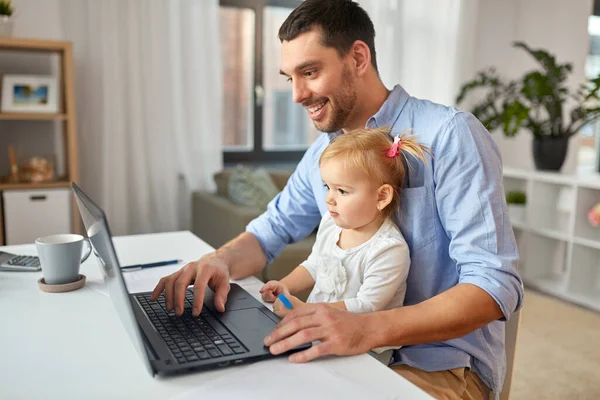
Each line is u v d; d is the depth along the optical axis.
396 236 1.16
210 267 1.13
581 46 4.00
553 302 3.18
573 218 3.18
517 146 4.39
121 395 0.75
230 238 2.76
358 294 1.12
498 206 1.10
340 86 1.20
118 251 1.51
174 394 0.75
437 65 3.99
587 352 2.51
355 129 1.31
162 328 0.95
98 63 3.07
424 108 1.23
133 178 3.24
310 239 2.85
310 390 0.77
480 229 1.08
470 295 1.00
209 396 0.75
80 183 3.16
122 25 3.09
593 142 4.43
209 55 3.31
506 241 1.08
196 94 3.31
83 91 3.08
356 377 0.81
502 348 1.21
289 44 1.18
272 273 2.57
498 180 1.12
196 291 1.06
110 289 1.00
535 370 2.33
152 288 1.20
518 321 1.27
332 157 1.14
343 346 0.87
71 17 3.01
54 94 2.89
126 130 3.20
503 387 1.27
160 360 0.82
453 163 1.13
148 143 3.25
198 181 3.40
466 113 1.17
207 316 1.01
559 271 3.60
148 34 3.15
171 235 1.71
